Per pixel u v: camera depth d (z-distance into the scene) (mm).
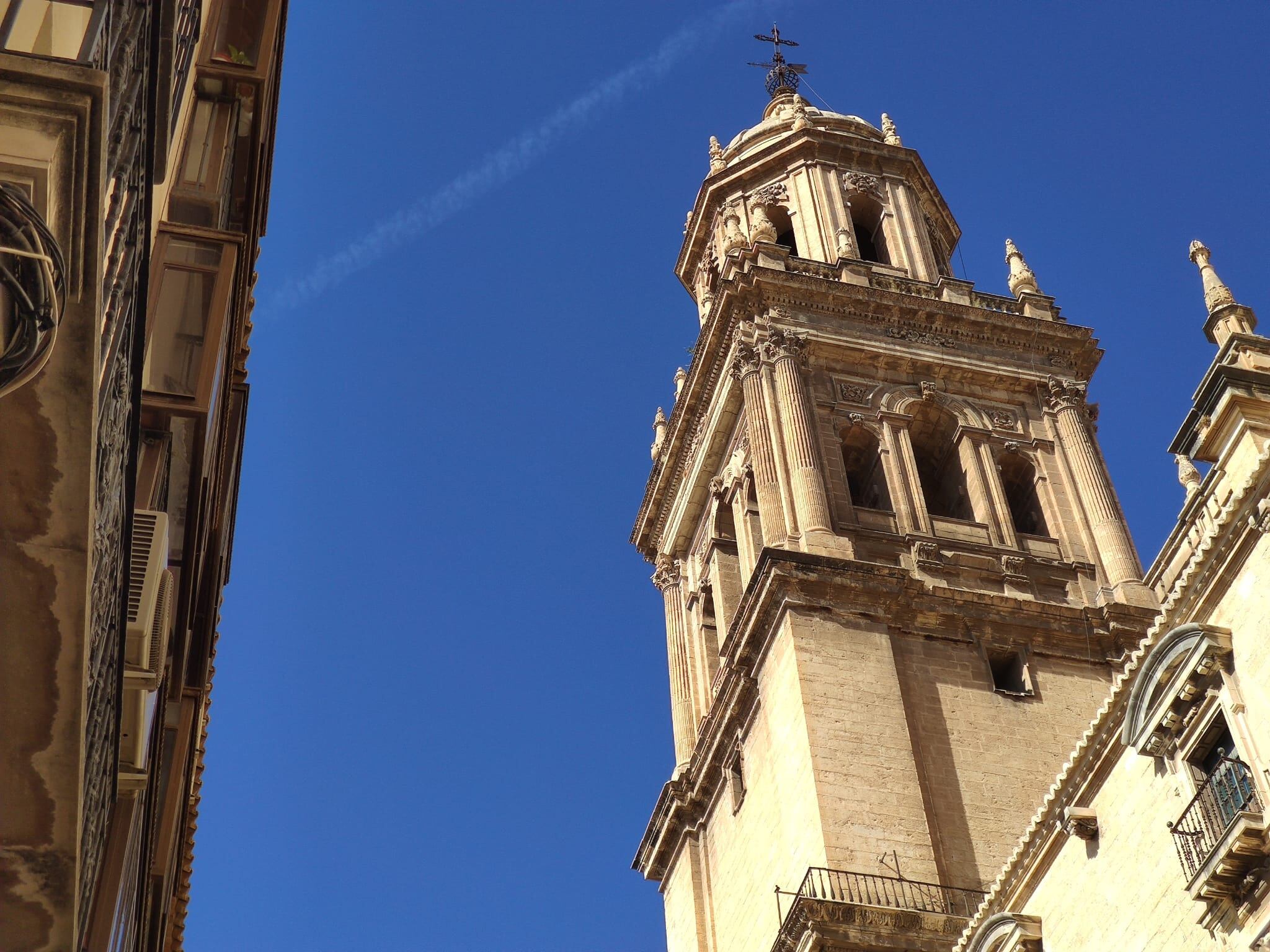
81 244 10398
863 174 64625
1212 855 22281
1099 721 26078
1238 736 23000
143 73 12062
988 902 28688
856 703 42500
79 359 10609
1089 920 25844
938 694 44094
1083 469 52688
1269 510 23344
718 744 48469
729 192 65438
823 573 45375
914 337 55500
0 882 12984
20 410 10805
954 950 29031
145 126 12445
